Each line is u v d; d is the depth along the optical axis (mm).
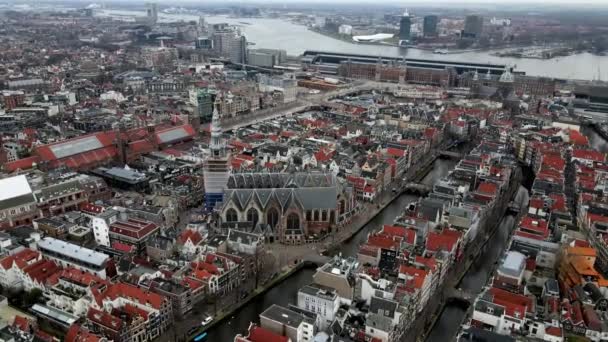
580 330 195125
